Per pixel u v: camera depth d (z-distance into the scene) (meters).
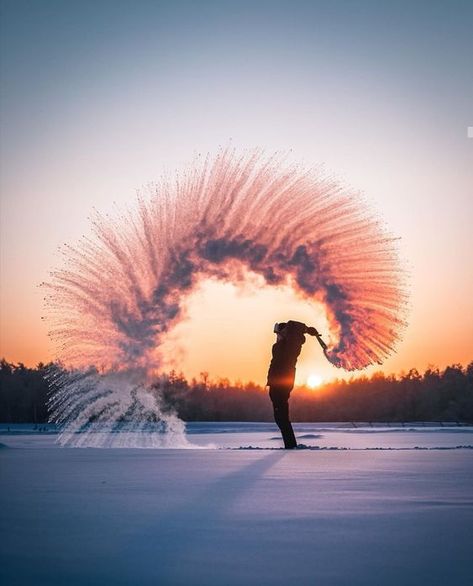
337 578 7.29
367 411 119.00
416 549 8.54
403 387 121.06
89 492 13.45
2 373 117.44
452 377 122.62
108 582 7.11
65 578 7.26
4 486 14.42
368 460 21.09
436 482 15.06
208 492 13.41
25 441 34.66
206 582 7.13
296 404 117.31
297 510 11.26
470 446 29.59
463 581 7.24
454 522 10.23
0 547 8.63
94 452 24.73
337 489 13.85
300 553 8.30
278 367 27.62
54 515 10.82
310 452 24.94
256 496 12.83
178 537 9.17
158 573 7.45
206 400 96.06
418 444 32.09
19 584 7.05
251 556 8.16
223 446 30.16
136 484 14.70
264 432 53.16
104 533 9.44
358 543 8.84
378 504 11.89
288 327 27.78
